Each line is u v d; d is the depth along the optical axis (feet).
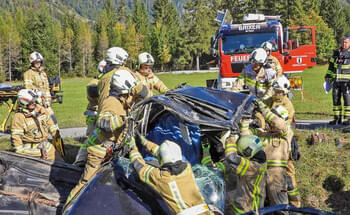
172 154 12.39
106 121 15.20
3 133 39.68
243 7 244.63
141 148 16.15
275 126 17.56
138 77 21.58
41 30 287.48
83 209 13.66
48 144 22.53
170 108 15.01
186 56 274.77
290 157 19.35
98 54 324.39
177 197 12.18
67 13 348.79
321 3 309.83
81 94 128.67
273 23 43.27
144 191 13.73
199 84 150.82
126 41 322.55
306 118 43.21
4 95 39.63
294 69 43.34
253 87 24.03
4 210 16.19
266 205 18.57
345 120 35.42
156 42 300.20
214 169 15.12
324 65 225.35
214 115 15.35
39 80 28.35
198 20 268.41
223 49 43.62
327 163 24.20
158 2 351.05
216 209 13.11
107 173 14.52
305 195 22.16
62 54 304.30
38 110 22.06
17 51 286.87
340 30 306.55
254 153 15.44
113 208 13.50
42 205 16.46
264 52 23.50
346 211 20.95
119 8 445.37
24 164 19.10
